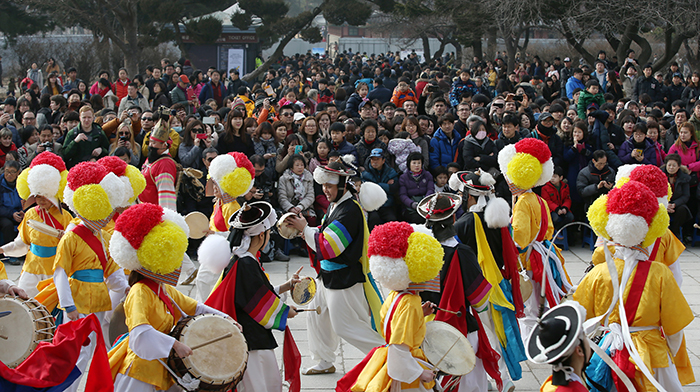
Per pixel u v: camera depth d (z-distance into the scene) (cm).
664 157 971
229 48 3052
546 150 545
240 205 588
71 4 2580
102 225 471
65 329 369
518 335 484
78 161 898
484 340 432
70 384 367
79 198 453
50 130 922
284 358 439
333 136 935
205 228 683
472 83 1418
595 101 1070
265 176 880
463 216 495
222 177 575
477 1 2555
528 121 1051
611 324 414
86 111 897
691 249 945
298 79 1759
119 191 470
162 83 1348
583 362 306
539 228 557
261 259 858
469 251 432
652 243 412
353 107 1286
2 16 2786
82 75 2781
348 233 484
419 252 357
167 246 362
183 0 2875
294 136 912
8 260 838
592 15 2039
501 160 559
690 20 1859
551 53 3478
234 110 916
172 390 384
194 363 363
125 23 2394
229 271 415
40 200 552
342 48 5059
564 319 307
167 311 381
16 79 2741
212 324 381
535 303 562
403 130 989
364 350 504
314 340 524
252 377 410
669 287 406
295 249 898
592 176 917
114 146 942
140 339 353
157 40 2948
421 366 368
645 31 2317
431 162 959
